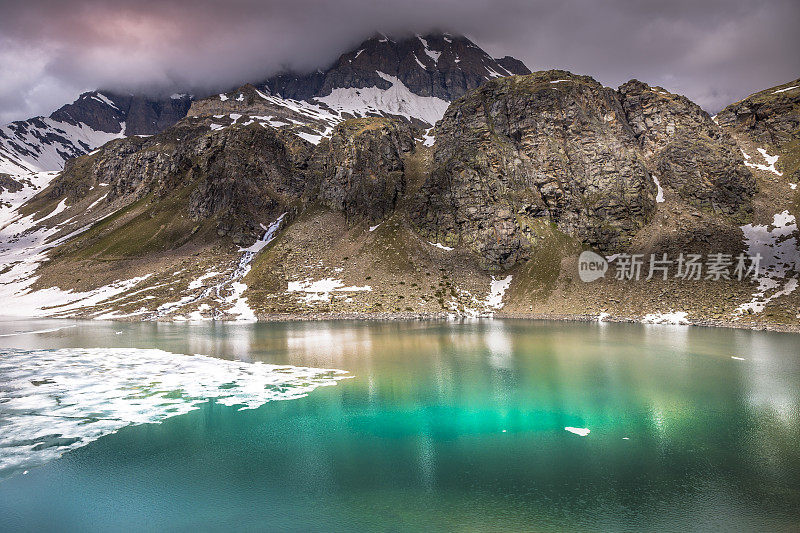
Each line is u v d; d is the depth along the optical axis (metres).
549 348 77.44
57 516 27.52
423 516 27.05
